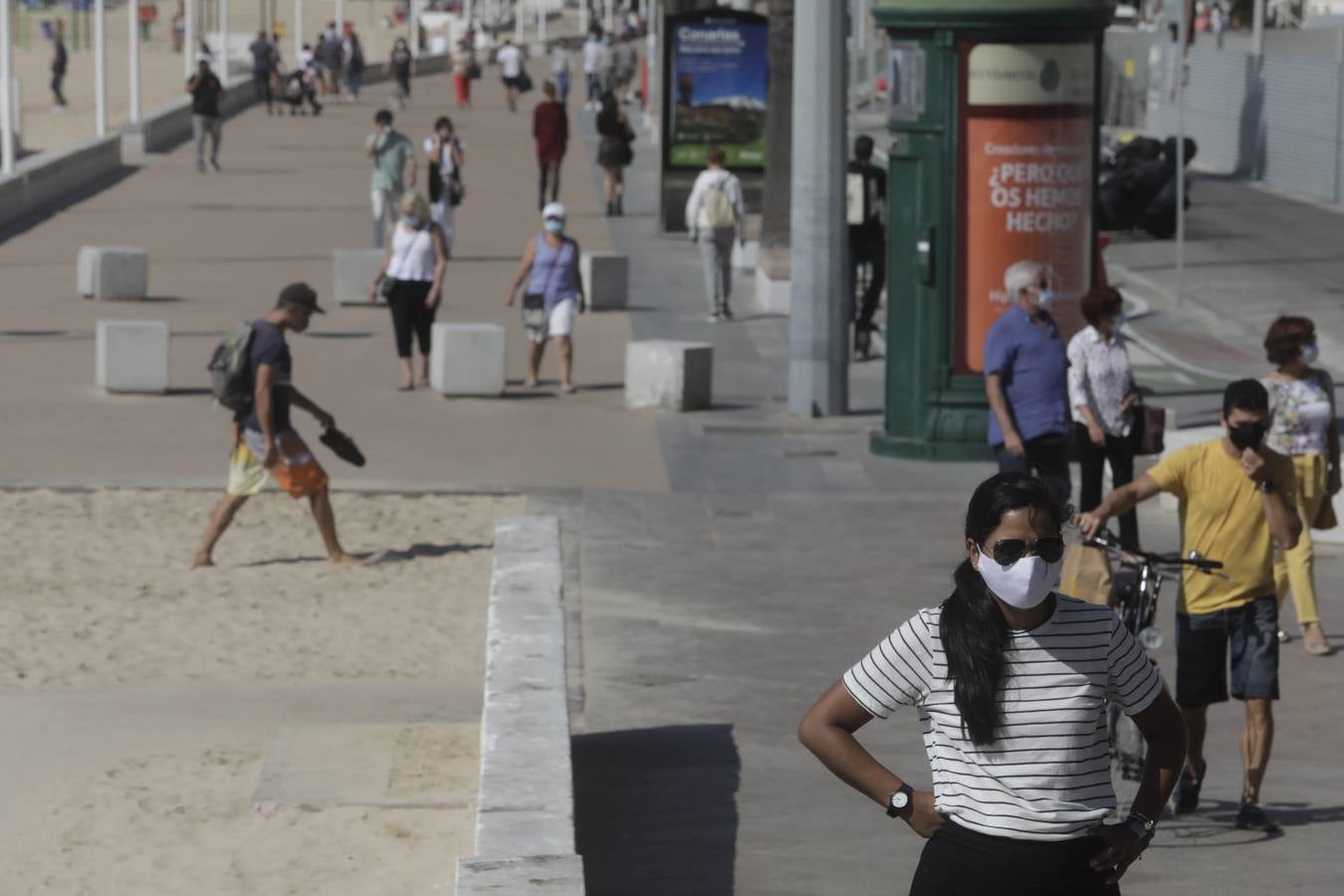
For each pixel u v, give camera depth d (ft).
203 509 147.43
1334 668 104.37
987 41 156.15
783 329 230.68
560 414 179.32
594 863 74.28
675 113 315.58
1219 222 332.19
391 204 270.46
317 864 82.12
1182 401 186.70
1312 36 487.61
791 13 245.24
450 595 127.75
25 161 358.64
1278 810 81.66
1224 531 77.61
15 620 120.16
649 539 135.64
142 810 88.28
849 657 107.14
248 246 297.53
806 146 175.32
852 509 145.18
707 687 101.09
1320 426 103.91
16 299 243.40
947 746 45.24
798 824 79.00
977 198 158.40
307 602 125.90
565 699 79.82
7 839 84.74
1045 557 43.39
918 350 161.38
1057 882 44.86
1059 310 159.63
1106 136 364.17
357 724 100.94
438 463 159.33
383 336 221.25
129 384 184.34
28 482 150.92
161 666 111.96
